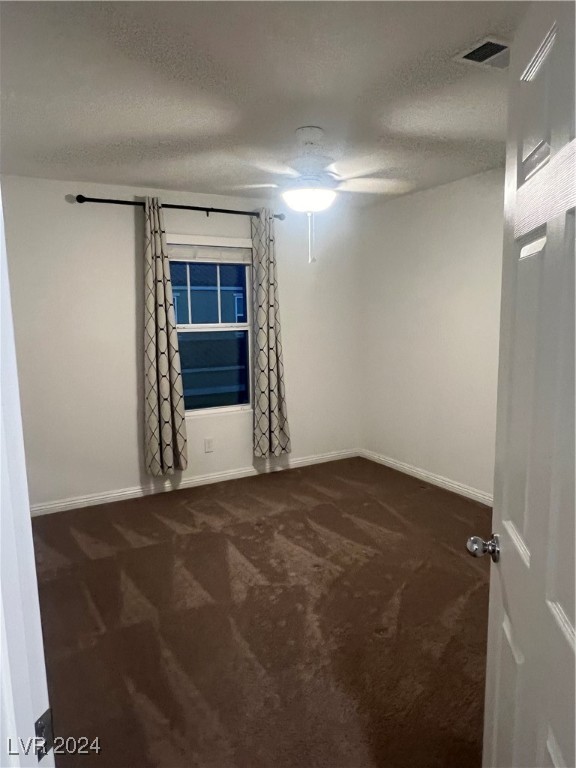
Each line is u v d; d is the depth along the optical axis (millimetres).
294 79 2201
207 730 1948
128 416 4227
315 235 4859
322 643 2426
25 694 656
